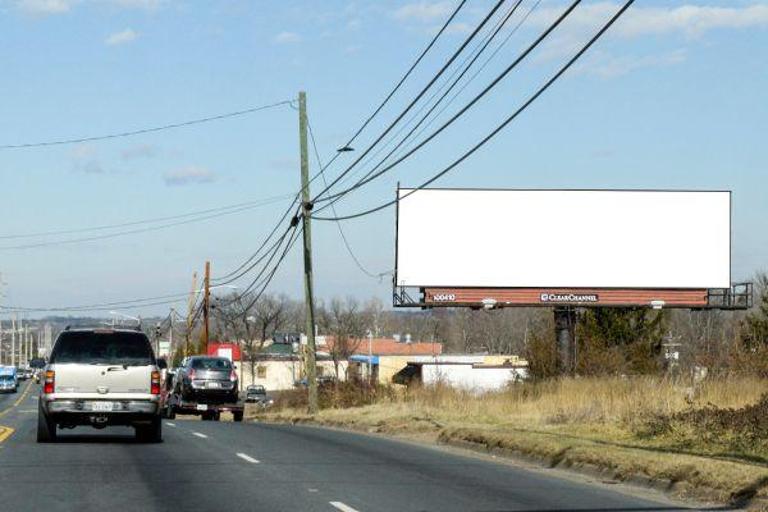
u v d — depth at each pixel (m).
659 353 63.66
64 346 25.02
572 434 27.03
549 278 65.69
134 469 19.75
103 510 14.70
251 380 126.50
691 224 65.88
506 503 16.16
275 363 130.25
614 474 20.23
